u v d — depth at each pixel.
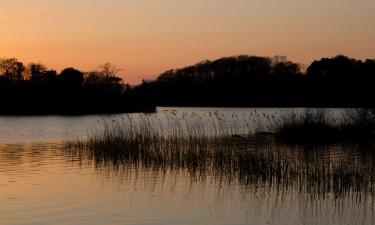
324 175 19.19
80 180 20.59
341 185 18.48
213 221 14.45
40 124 55.75
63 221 14.13
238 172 22.11
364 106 38.69
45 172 22.53
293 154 26.80
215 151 26.48
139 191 18.50
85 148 30.80
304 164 22.67
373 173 20.78
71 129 48.25
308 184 19.28
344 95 52.19
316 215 15.21
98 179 20.84
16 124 55.94
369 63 61.47
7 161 25.91
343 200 17.05
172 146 28.73
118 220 14.36
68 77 86.00
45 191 18.23
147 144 29.38
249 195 17.88
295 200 17.14
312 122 36.41
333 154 27.38
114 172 22.58
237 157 24.14
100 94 82.62
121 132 31.11
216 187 19.28
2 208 15.57
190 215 15.05
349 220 14.71
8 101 80.25
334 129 36.34
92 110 80.50
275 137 35.81
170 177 21.33
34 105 80.25
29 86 84.12
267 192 18.31
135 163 25.06
